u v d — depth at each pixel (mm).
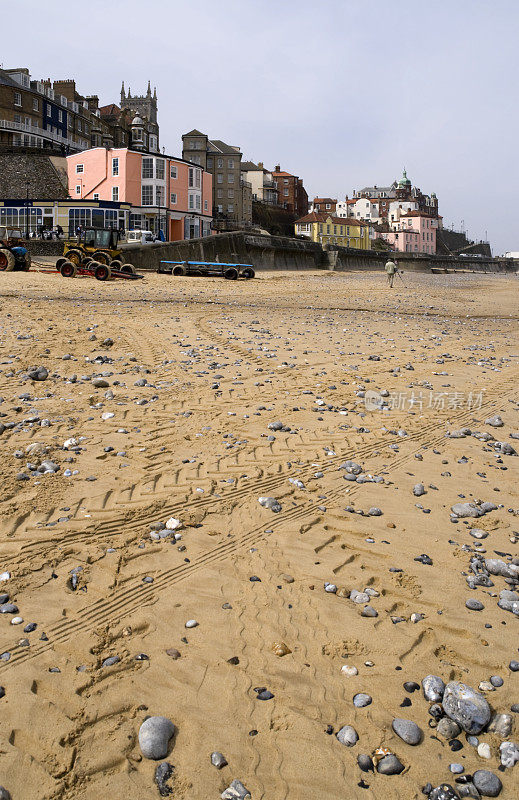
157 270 41531
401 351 14203
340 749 3018
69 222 51656
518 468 7004
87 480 6070
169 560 4734
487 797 2760
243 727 3145
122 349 12641
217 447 7148
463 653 3738
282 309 23078
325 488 6199
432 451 7449
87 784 2799
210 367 11281
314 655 3705
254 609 4137
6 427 7504
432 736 3113
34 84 75500
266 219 107875
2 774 2803
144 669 3539
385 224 148875
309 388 10094
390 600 4305
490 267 126812
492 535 5340
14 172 59312
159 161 60031
